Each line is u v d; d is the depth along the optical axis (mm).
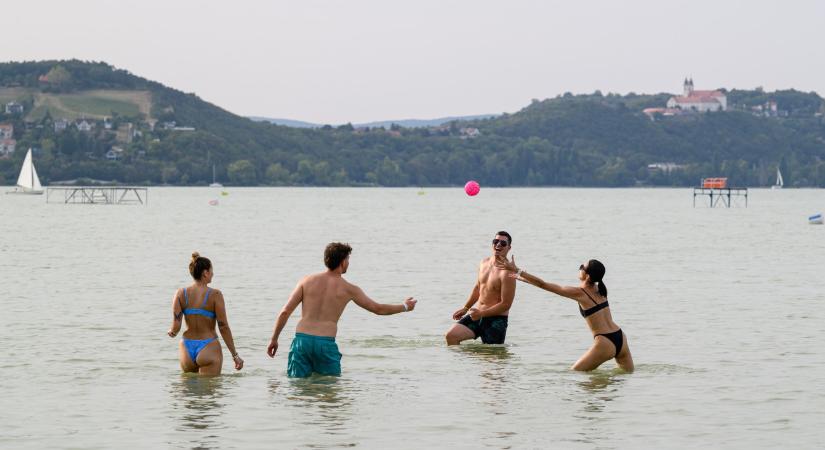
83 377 14312
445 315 21406
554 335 18609
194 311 14508
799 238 54656
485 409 12445
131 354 16141
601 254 41219
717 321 20422
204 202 142000
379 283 28266
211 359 14492
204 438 11008
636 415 12141
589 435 11188
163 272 31016
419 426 11578
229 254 39562
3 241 48312
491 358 16172
